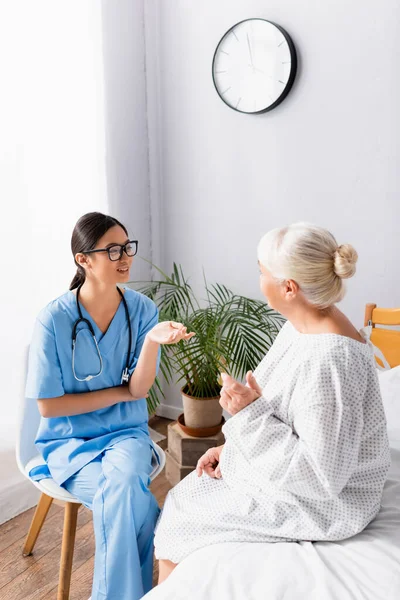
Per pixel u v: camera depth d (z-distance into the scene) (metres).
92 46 2.41
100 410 1.71
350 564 1.05
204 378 2.24
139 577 1.46
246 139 2.54
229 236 2.68
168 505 1.38
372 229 2.31
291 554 1.09
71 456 1.62
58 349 1.64
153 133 2.80
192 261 2.82
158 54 2.71
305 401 1.11
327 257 1.13
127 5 2.58
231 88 2.50
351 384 1.10
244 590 0.99
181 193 2.78
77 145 2.39
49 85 2.23
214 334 2.20
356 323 2.42
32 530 1.85
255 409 1.18
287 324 1.39
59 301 1.68
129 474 1.50
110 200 2.58
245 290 2.69
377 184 2.27
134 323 1.75
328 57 2.28
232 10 2.47
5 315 2.17
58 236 2.34
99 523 1.48
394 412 1.69
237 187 2.61
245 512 1.21
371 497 1.17
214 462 1.46
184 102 2.68
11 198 2.14
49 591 1.72
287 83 2.34
